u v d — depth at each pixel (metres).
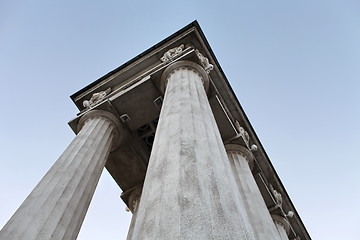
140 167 23.06
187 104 12.53
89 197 15.24
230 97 23.67
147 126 22.36
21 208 12.49
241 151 21.08
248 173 19.30
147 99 19.86
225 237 5.77
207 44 22.53
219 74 22.77
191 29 22.08
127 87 20.88
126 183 23.72
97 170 16.73
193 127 10.43
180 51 20.73
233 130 21.11
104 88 23.06
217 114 20.27
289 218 26.70
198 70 17.80
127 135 21.16
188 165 7.86
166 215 6.07
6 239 10.75
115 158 22.58
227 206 6.96
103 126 19.44
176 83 15.59
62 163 15.43
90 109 20.53
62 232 12.40
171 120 11.23
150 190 7.41
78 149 16.69
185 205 6.26
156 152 9.37
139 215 6.75
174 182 7.16
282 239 22.28
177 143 9.16
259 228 15.88
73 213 13.55
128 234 19.36
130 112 20.50
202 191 6.91
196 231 5.55
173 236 5.38
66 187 14.12
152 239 5.55
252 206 16.91
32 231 11.45
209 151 9.16
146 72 20.41
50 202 13.02
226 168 9.05
